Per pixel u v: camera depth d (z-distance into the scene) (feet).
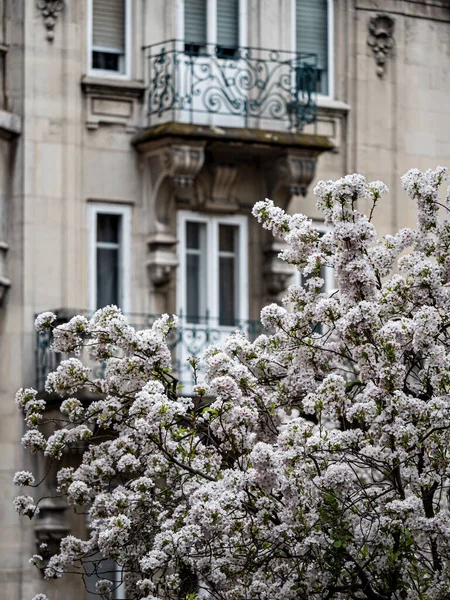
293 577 58.34
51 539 93.45
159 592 64.95
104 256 98.07
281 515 58.44
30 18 96.43
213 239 100.68
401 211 106.63
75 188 96.89
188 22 100.42
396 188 106.73
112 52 98.68
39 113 96.22
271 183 101.60
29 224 95.61
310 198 103.40
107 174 97.86
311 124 104.12
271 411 60.23
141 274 98.68
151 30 99.40
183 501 60.95
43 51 96.58
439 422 57.16
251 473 56.39
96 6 98.27
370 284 59.21
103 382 62.95
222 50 100.78
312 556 58.18
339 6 105.40
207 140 96.99
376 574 58.29
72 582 92.63
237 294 101.60
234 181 100.83
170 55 99.40
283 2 103.14
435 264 60.03
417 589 58.39
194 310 100.37
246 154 100.48
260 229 101.96
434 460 58.95
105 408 62.54
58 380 62.59
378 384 57.77
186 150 96.43
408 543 57.21
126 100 98.48
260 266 102.01
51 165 96.32
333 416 58.65
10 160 95.96
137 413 59.52
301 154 99.96
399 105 107.14
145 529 61.87
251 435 61.16
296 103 100.27
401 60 107.34
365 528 58.39
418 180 61.98
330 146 100.89
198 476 61.36
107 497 61.77
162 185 98.17
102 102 97.86
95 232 97.60
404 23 107.45
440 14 108.88
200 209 100.27
